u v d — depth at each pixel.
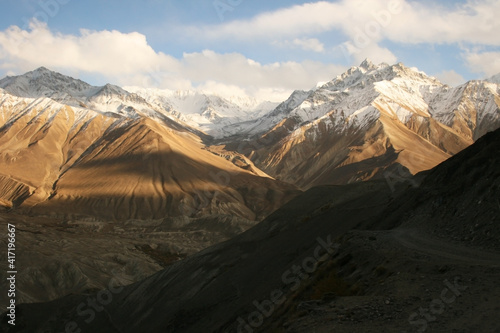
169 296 67.50
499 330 17.25
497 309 18.86
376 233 35.69
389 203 49.97
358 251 30.77
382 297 22.08
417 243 31.20
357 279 27.28
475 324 18.12
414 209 42.34
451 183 40.50
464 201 35.72
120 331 69.88
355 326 19.72
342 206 60.44
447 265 24.36
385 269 26.22
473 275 22.70
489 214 31.36
